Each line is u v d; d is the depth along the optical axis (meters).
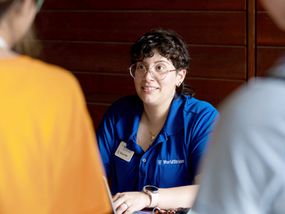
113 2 4.22
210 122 2.54
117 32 4.28
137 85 2.56
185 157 2.53
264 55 3.91
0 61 1.15
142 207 2.41
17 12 1.18
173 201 2.44
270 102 0.98
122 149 2.64
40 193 1.15
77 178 1.24
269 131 0.97
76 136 1.22
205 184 1.04
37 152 1.14
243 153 0.98
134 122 2.63
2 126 1.10
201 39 4.04
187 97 2.63
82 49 4.42
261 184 0.98
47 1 4.38
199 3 3.98
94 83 4.46
